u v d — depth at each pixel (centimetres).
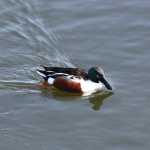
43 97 2273
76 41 2569
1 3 2817
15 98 2253
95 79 2334
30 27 2672
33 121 2120
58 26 2662
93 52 2495
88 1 2806
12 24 2697
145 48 2494
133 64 2408
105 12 2730
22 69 2423
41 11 2756
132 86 2294
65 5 2788
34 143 2012
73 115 2162
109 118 2139
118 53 2477
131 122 2109
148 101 2208
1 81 2348
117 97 2252
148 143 2006
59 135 2048
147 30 2600
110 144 2005
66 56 2491
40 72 2364
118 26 2641
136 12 2720
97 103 2239
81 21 2684
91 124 2106
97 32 2612
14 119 2130
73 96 2309
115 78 2342
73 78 2328
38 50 2539
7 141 2023
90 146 1994
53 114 2166
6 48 2542
